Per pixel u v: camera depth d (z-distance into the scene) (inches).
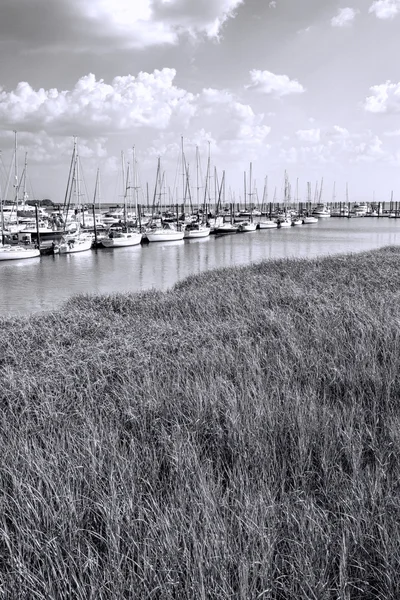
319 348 326.3
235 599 117.7
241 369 301.1
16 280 1275.8
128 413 232.5
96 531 148.2
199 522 140.7
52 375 307.4
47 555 128.6
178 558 129.0
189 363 314.2
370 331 355.3
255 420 216.8
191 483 169.0
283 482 166.1
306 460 186.2
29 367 338.0
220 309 550.9
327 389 266.2
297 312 465.1
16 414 249.3
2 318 578.9
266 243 2455.7
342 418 221.8
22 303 948.6
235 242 2524.6
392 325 363.6
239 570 120.9
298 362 304.8
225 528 135.6
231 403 231.1
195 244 2395.4
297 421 212.7
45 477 164.9
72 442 203.5
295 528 143.7
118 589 118.3
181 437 202.4
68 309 633.6
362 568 127.4
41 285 1187.3
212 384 260.2
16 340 425.7
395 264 868.0
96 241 2128.4
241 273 895.1
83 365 320.8
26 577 122.6
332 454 189.3
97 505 153.5
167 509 145.4
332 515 153.3
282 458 189.3
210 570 123.8
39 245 1875.0
